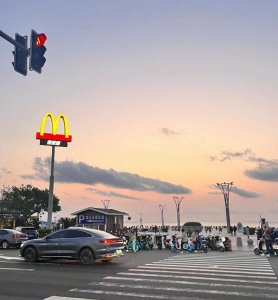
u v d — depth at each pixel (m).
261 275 12.94
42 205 76.00
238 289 10.10
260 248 22.70
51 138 33.69
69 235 16.12
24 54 11.82
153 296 9.06
